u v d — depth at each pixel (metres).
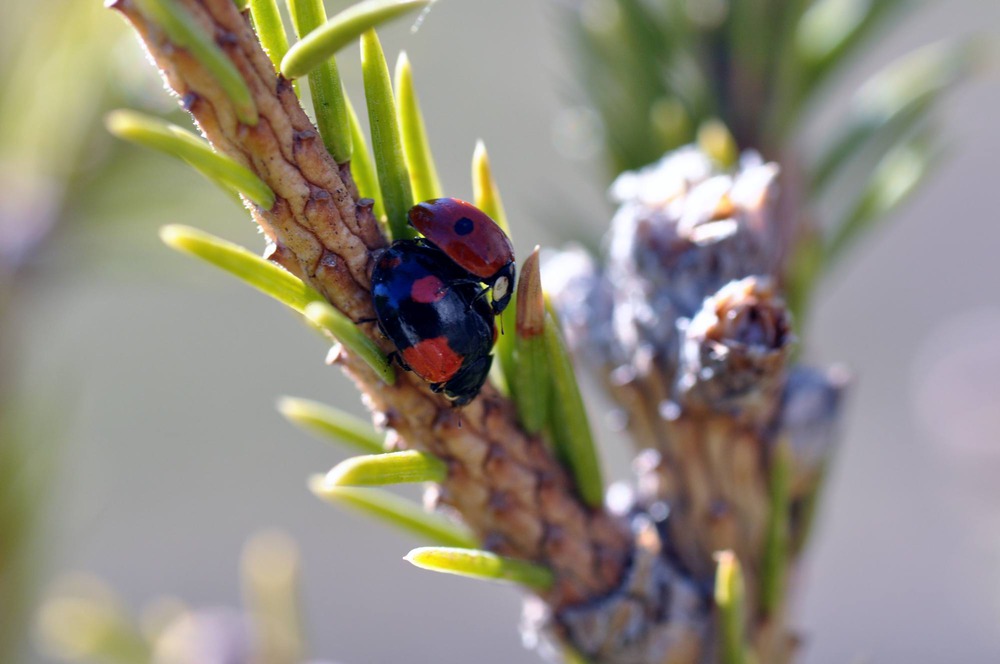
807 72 0.10
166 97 0.11
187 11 0.08
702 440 0.09
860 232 0.10
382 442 0.09
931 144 0.10
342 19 0.08
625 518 0.09
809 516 0.09
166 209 0.11
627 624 0.09
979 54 0.10
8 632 0.11
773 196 0.09
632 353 0.09
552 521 0.09
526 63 0.29
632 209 0.09
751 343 0.09
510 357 0.09
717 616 0.09
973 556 0.31
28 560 0.11
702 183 0.09
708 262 0.09
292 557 0.10
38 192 0.11
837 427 0.09
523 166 0.29
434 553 0.09
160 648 0.11
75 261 0.11
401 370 0.09
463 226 0.09
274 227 0.08
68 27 0.11
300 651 0.10
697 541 0.09
